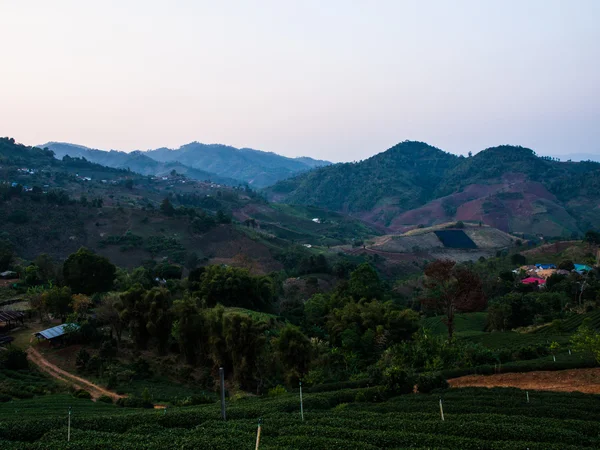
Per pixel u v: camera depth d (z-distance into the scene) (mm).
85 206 170250
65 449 22312
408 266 186500
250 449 22281
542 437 24469
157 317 56875
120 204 194625
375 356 60719
